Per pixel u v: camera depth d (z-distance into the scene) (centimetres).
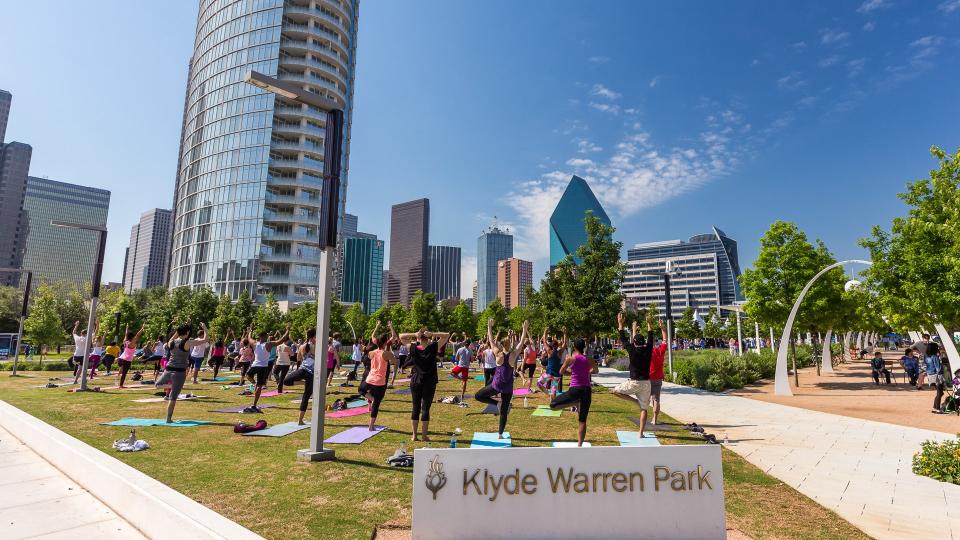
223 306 4947
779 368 1728
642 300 16138
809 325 2105
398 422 1013
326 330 725
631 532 404
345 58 8569
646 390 902
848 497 581
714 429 1018
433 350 844
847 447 855
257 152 7594
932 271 1605
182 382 981
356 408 1229
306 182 7700
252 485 563
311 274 7625
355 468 643
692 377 1983
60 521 478
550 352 1376
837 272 2447
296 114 7769
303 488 556
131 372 2328
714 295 16362
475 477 407
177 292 5153
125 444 720
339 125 812
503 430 842
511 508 404
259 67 7825
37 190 19588
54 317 3941
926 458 693
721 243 18238
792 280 2078
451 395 1533
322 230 761
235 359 2570
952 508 545
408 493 543
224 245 7469
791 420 1137
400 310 6278
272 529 436
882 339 6269
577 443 803
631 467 414
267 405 1238
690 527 408
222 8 8431
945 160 1659
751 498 567
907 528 484
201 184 7975
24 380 1909
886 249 1825
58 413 1053
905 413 1273
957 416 1219
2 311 5700
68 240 19838
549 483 409
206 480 577
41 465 684
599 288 1948
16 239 17975
